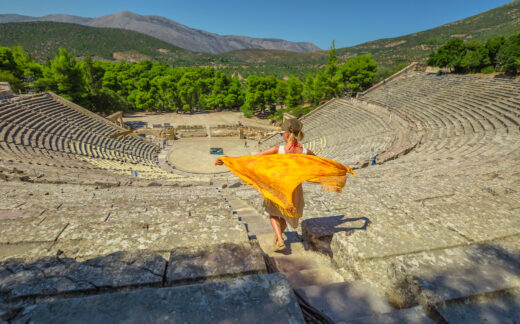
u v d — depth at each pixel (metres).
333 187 2.45
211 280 1.91
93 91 56.53
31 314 1.33
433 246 2.35
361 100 43.47
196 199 6.67
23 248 2.84
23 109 29.86
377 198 5.12
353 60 54.22
